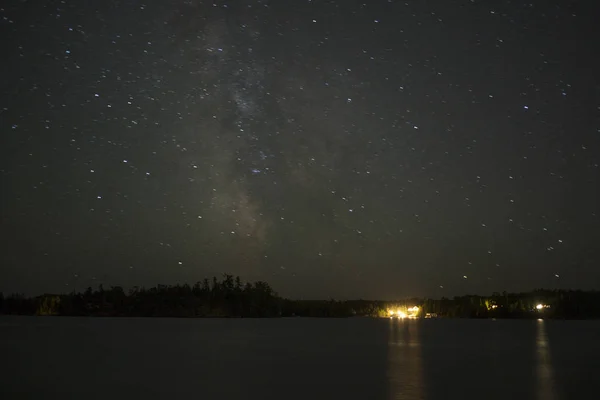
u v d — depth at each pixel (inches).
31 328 1624.0
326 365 776.9
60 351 971.3
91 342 1149.7
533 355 894.4
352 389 585.9
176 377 672.4
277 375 682.8
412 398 539.5
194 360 837.8
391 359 844.6
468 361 815.7
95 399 544.1
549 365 770.2
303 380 645.9
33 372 717.9
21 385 621.3
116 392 577.0
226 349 1004.6
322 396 550.0
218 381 641.6
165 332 1465.3
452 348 1015.0
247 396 550.6
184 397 549.3
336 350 984.3
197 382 636.1
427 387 597.0
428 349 1002.1
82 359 854.5
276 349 1003.9
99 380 652.7
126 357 876.0
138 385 614.9
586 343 1109.1
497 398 538.6
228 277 2974.9
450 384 615.2
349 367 755.4
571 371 710.5
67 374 700.0
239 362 812.6
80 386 614.5
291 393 565.6
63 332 1453.0
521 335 1353.3
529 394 557.9
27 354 920.9
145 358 861.8
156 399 539.5
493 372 701.9
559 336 1306.6
